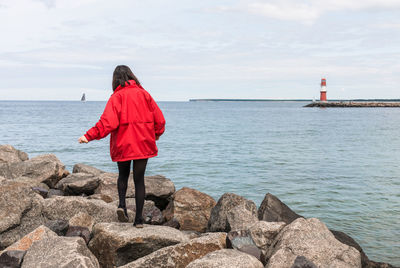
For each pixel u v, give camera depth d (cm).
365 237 860
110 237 461
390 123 6003
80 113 10844
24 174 948
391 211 1066
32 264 382
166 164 1988
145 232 470
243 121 6900
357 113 11112
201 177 1619
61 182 941
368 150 2553
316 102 18050
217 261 382
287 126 5375
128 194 809
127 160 438
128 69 454
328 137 3603
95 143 3086
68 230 513
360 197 1230
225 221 654
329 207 1112
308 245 439
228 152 2491
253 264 391
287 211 728
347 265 421
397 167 1841
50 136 3691
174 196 778
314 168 1830
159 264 430
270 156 2284
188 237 559
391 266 639
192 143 3102
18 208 545
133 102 432
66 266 371
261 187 1402
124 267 423
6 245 520
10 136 3659
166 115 10112
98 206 598
